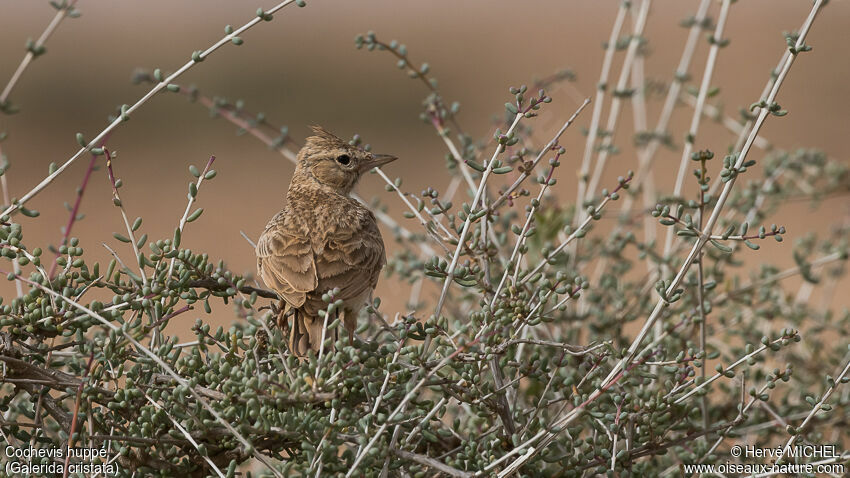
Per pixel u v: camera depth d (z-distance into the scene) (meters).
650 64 31.69
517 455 8.41
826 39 39.00
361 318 11.16
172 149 34.19
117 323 8.41
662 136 14.23
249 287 10.23
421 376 8.42
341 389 7.90
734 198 13.08
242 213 27.84
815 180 14.66
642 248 12.34
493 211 9.47
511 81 38.78
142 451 8.22
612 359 10.64
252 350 8.29
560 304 8.71
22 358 8.30
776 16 40.78
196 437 7.97
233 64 42.50
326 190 12.53
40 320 8.10
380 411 8.52
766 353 12.41
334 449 7.53
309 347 9.87
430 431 8.79
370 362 8.30
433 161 33.09
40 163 32.12
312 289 10.20
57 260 8.27
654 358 9.54
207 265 8.71
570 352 8.55
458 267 9.02
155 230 26.33
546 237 12.51
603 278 12.81
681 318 11.11
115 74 40.72
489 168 8.94
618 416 8.27
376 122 37.72
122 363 7.97
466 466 8.16
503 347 8.33
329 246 10.78
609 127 13.77
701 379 8.94
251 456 8.00
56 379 8.16
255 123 13.11
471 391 8.27
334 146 12.77
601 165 13.52
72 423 7.64
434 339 8.72
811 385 12.31
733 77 35.72
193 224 26.91
